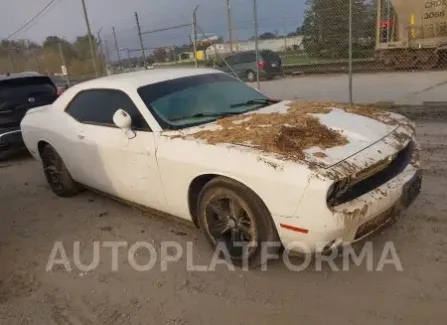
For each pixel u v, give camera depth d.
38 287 3.50
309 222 2.77
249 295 3.07
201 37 13.67
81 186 5.43
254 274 3.32
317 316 2.78
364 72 16.75
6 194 6.04
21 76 8.07
